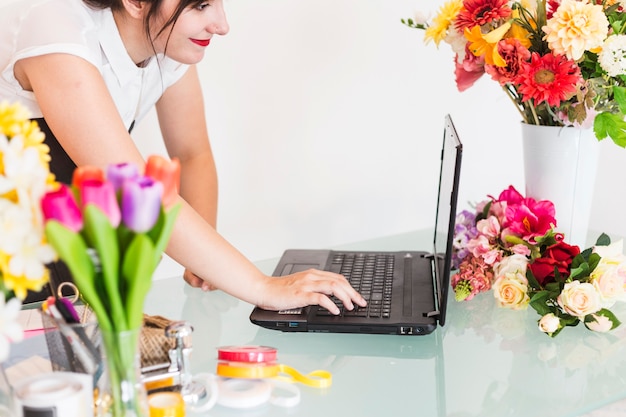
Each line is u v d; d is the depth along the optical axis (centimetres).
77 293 103
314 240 252
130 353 77
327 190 248
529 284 132
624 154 253
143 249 71
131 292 74
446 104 252
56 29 128
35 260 73
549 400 107
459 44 145
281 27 231
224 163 237
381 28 240
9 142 80
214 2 134
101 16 139
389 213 257
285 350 122
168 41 137
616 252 129
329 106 242
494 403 106
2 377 84
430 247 174
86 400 83
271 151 240
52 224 67
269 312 130
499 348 124
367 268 153
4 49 134
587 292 124
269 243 247
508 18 141
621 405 179
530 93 134
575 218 149
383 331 125
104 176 76
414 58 246
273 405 104
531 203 145
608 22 136
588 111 139
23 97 139
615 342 126
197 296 145
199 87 172
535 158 149
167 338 101
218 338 126
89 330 84
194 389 103
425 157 255
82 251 70
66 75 125
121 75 145
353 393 108
